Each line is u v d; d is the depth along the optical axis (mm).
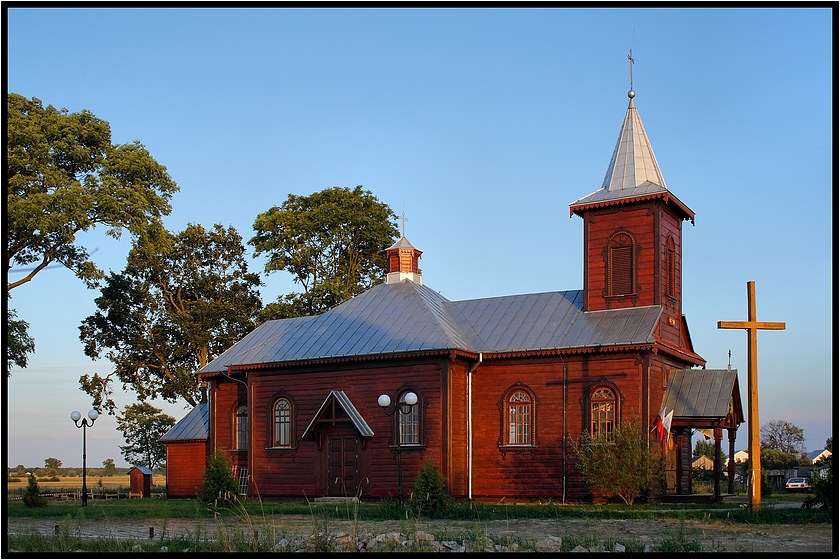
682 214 42156
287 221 62031
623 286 40250
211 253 67188
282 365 42719
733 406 40219
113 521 30125
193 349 65188
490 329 41594
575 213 41781
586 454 36406
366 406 40688
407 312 42562
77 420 40000
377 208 62938
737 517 26891
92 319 64688
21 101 47531
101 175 47875
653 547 19500
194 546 20250
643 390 37000
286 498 42125
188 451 50812
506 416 39500
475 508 30984
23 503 41344
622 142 42406
